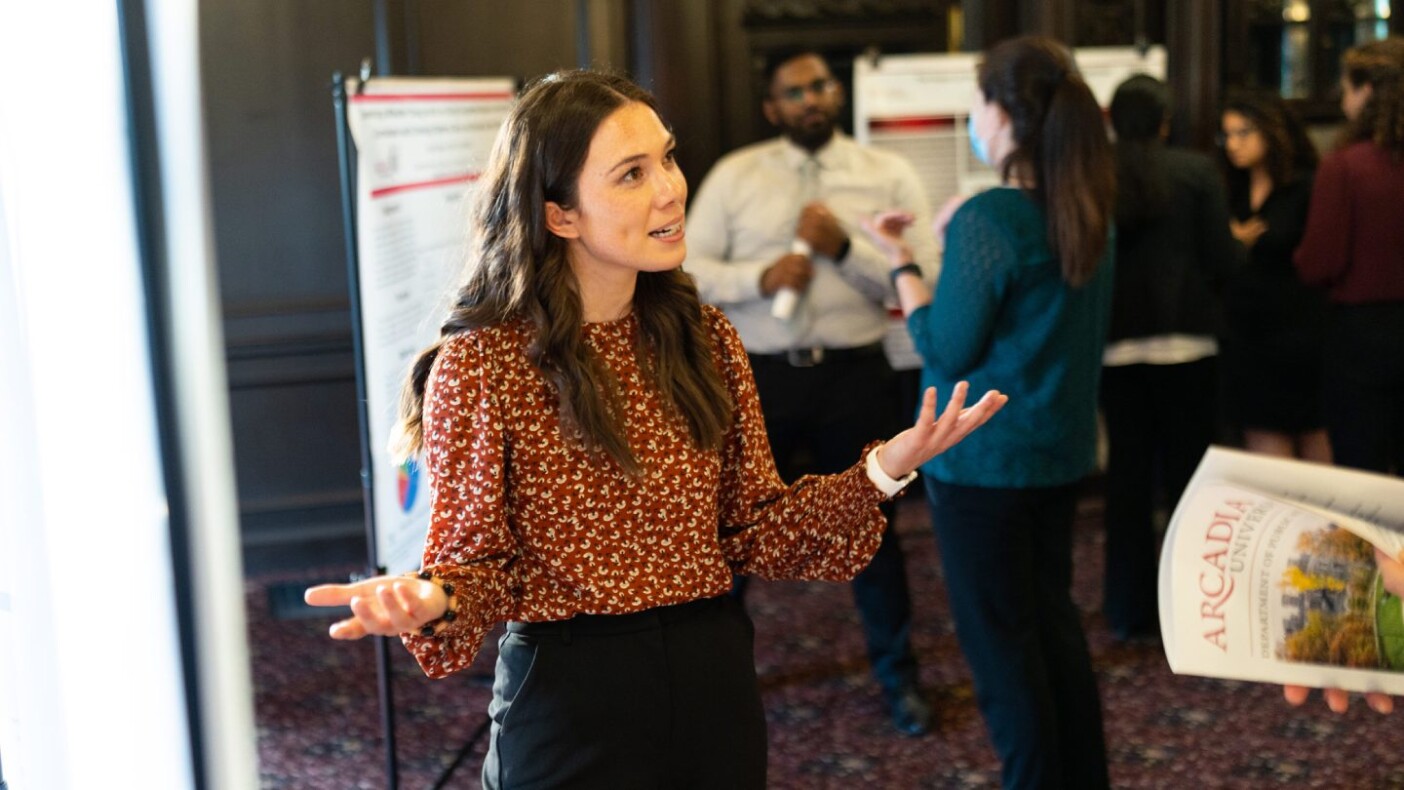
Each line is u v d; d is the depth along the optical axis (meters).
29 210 2.32
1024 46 2.74
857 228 3.99
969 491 2.80
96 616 2.41
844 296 3.86
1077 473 2.83
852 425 3.90
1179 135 5.60
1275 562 1.66
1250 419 4.88
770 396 3.90
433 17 5.43
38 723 2.33
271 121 5.34
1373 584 1.61
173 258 2.47
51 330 2.35
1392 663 1.60
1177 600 1.69
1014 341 2.74
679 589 1.77
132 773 2.46
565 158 1.69
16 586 2.30
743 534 1.91
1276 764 3.54
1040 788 2.80
